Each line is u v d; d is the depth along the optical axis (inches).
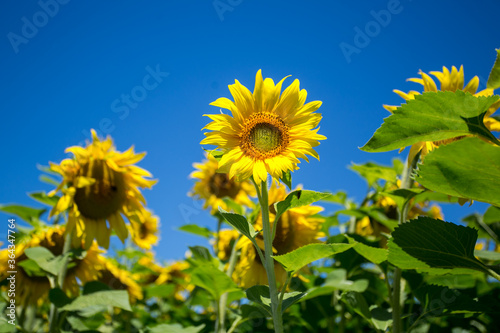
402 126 21.4
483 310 27.1
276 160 25.6
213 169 60.4
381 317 31.7
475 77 31.5
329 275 35.4
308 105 27.1
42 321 48.4
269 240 25.0
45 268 36.6
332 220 44.7
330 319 39.3
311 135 26.3
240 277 39.2
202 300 47.2
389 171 37.8
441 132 21.2
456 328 36.2
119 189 44.1
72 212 42.4
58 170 42.4
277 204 24.9
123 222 44.2
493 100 19.6
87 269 45.5
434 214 45.6
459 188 20.4
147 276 61.6
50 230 43.8
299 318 40.1
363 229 46.0
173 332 35.9
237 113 26.9
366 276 36.5
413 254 24.0
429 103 20.7
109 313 54.4
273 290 24.1
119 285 48.5
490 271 22.8
